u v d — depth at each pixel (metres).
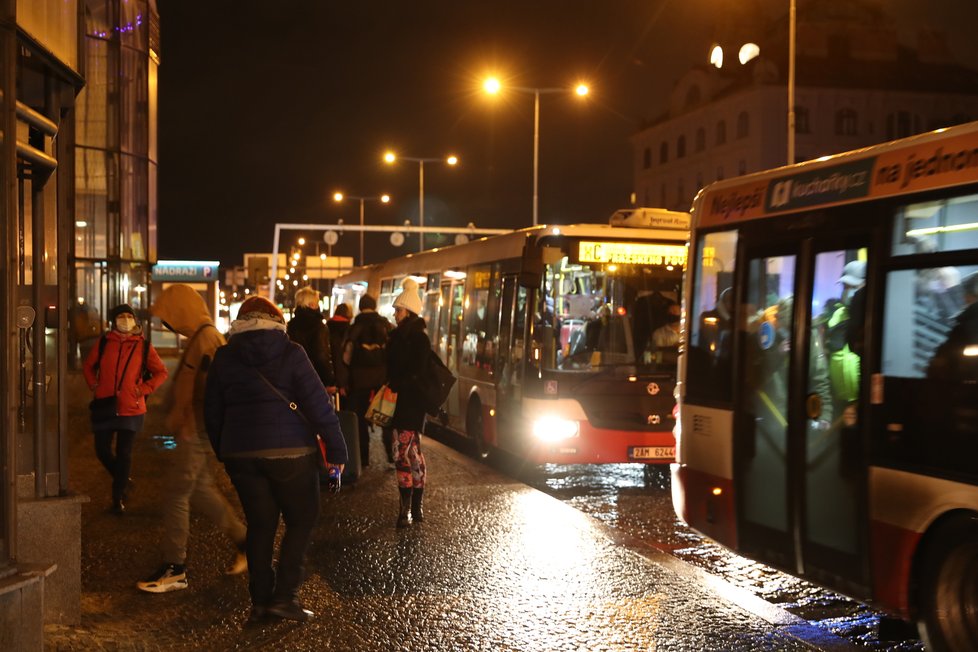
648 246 12.77
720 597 6.79
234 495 10.53
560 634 6.03
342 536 8.60
